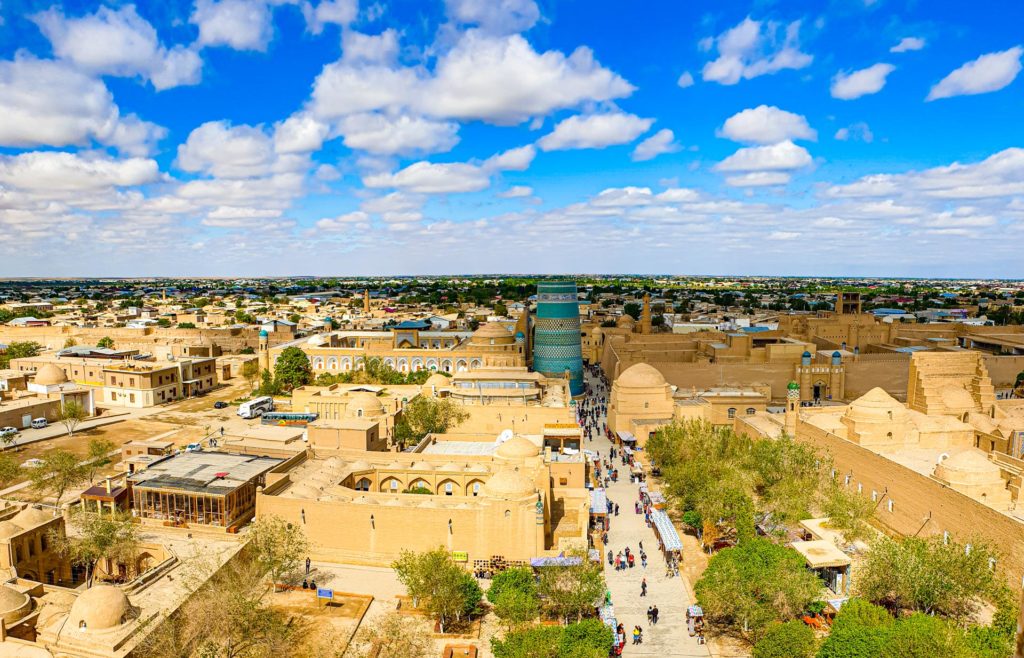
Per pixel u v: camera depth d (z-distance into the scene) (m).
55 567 55.91
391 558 58.75
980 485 59.31
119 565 56.47
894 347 152.38
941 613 49.22
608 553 61.75
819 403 119.06
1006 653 39.06
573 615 49.31
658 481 82.44
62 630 40.62
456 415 90.69
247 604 45.19
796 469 73.06
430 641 46.12
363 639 46.81
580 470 72.25
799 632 41.78
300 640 46.53
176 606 44.69
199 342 182.25
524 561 56.97
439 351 145.75
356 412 88.25
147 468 69.38
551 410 89.81
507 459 68.62
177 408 129.12
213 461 71.56
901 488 64.31
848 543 57.97
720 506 61.78
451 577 48.91
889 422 77.19
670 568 57.69
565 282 134.62
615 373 136.88
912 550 50.25
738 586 46.84
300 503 60.09
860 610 45.25
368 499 61.75
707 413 98.69
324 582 55.56
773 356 128.62
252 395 140.00
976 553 48.44
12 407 108.56
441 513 57.59
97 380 137.62
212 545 59.59
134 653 39.38
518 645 41.56
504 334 148.75
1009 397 129.62
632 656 45.81
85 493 65.31
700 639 47.56
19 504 61.00
